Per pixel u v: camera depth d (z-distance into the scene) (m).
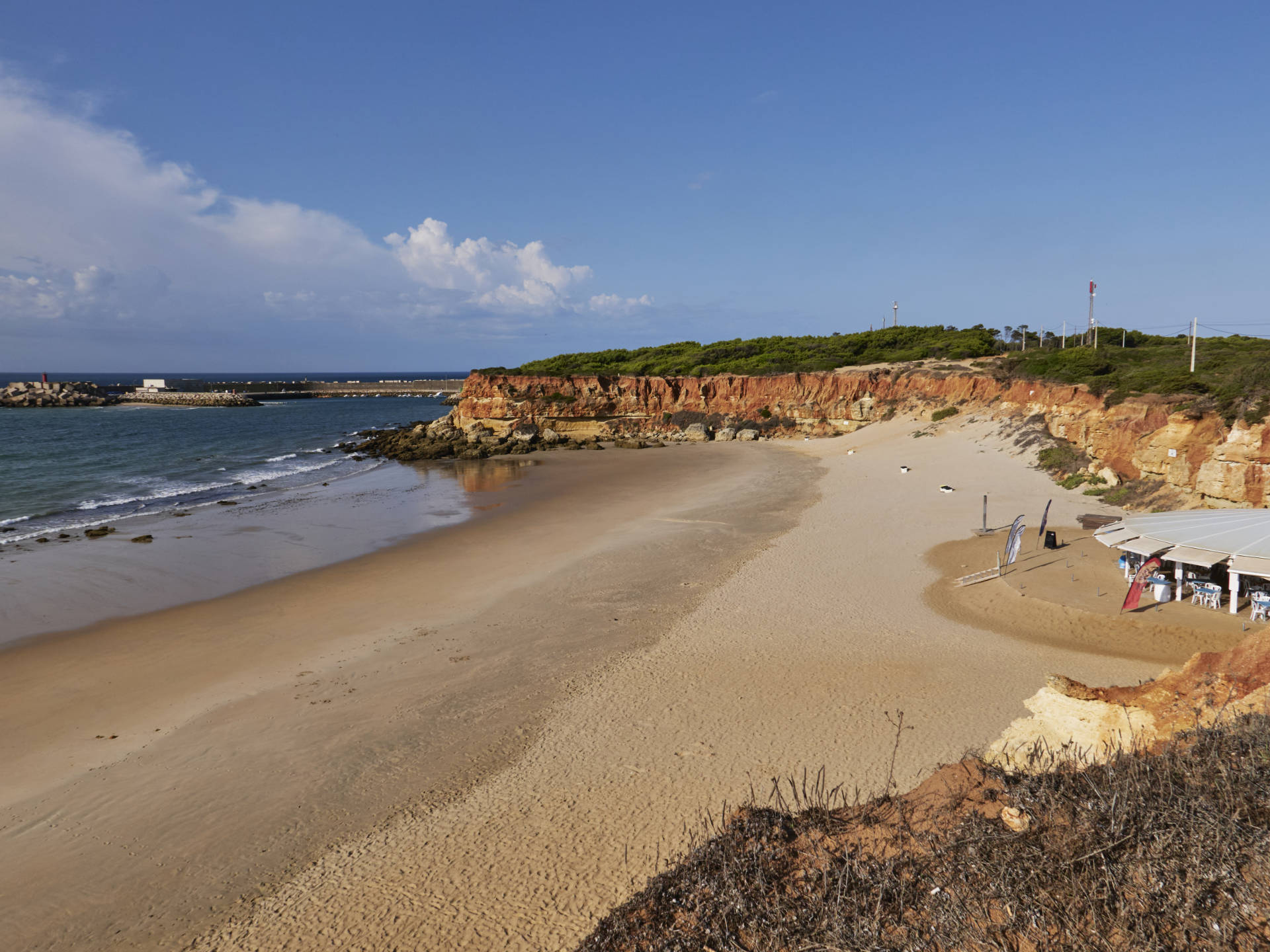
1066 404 49.97
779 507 42.69
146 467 63.44
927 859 7.85
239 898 11.67
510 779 14.91
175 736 17.31
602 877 11.50
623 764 15.27
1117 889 6.59
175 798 14.70
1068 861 7.02
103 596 28.23
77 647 23.16
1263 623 21.20
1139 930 6.08
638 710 17.77
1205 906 6.33
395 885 11.77
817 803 12.43
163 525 40.94
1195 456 32.84
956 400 68.44
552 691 19.06
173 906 11.54
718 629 23.14
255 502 48.38
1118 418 39.75
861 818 9.51
